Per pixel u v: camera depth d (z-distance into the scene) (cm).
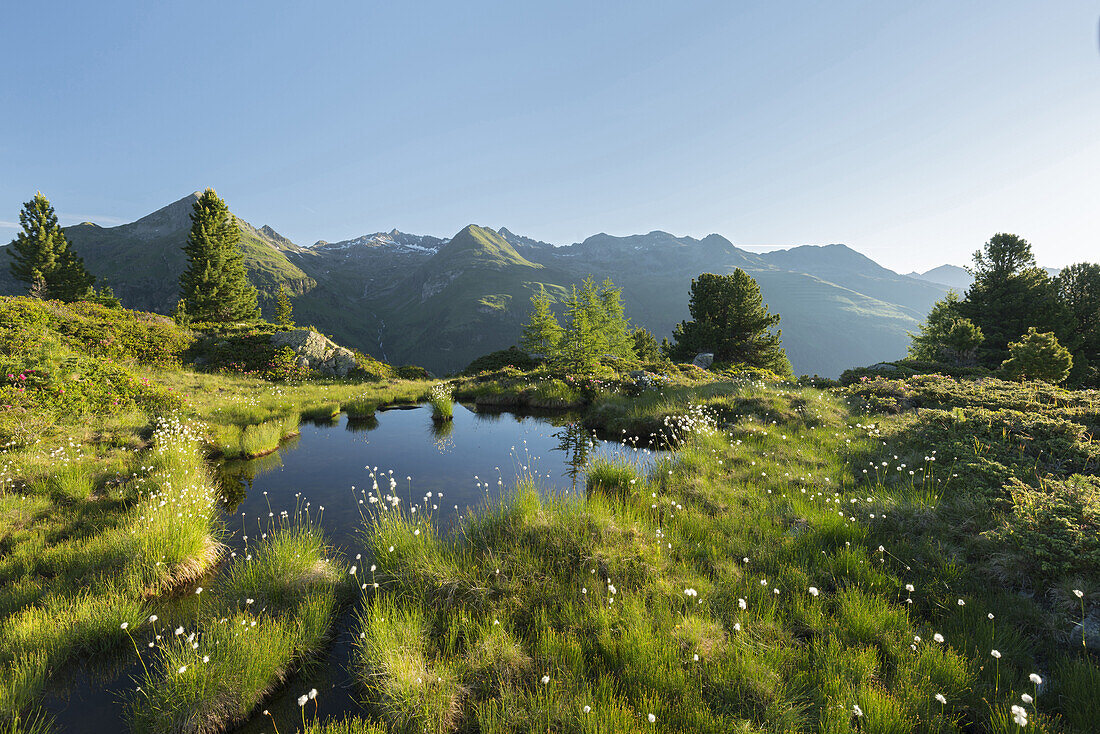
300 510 855
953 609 498
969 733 364
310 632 496
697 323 4769
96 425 1154
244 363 2686
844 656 431
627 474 933
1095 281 3716
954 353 3281
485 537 685
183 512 714
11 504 736
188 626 516
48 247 5081
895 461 948
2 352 1339
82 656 469
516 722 374
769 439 1166
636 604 516
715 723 364
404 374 3294
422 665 430
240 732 394
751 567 606
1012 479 722
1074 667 398
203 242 5003
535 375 2564
